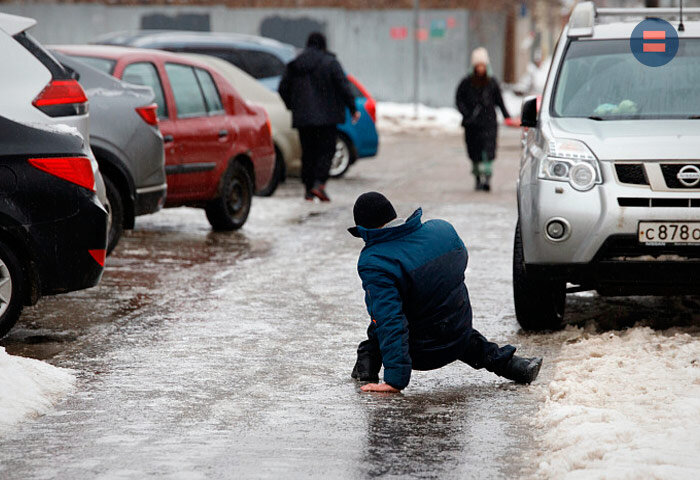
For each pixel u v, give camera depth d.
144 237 17.42
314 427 8.03
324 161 22.00
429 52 53.62
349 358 10.10
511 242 16.86
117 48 17.38
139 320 11.55
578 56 12.28
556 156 10.73
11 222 10.13
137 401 8.67
